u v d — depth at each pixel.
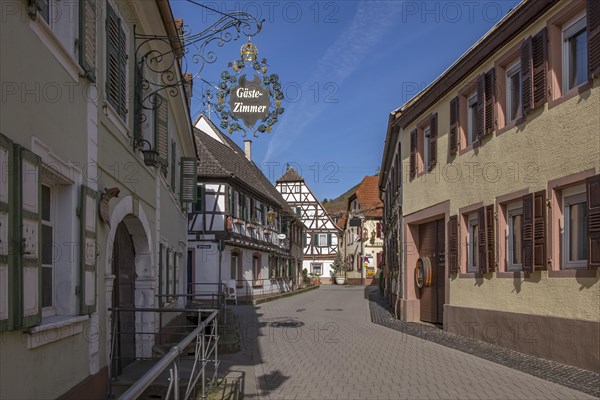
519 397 6.75
